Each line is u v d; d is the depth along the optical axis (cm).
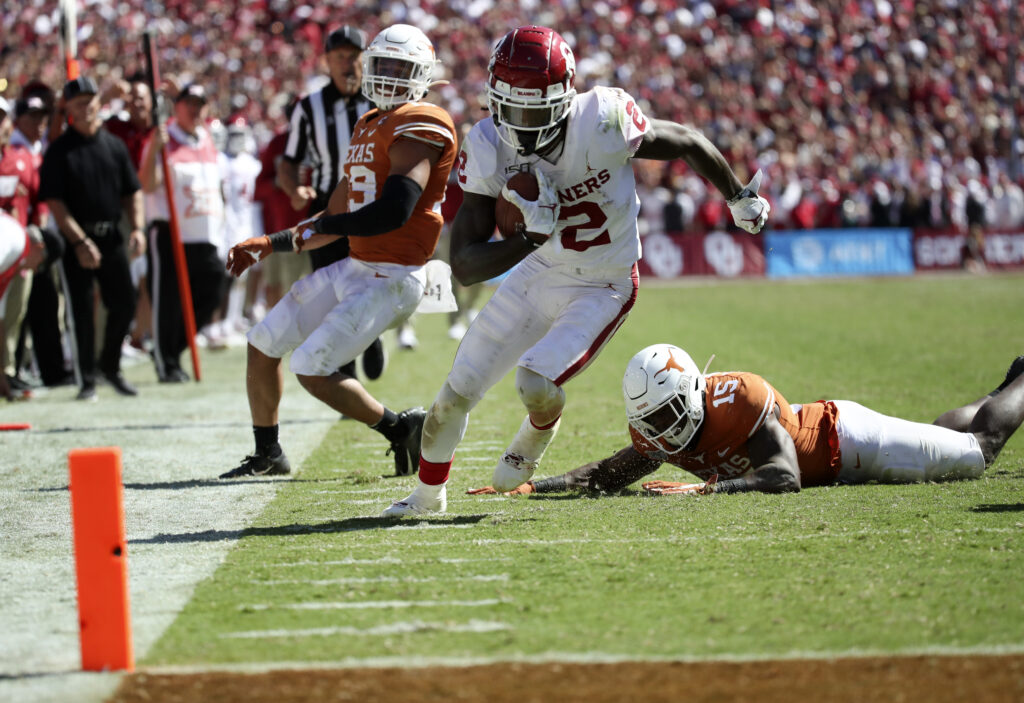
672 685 1073
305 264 4069
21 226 2883
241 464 2119
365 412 1969
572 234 1630
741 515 1648
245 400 3216
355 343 1878
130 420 2881
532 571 1422
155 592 1392
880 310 5800
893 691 1049
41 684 1112
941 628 1192
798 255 8600
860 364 3734
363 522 1722
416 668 1129
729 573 1385
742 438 1803
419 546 1560
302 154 2619
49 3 9688
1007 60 10900
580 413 2883
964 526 1567
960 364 3688
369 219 1714
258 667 1141
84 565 1141
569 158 1571
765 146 9531
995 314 5466
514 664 1132
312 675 1118
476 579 1400
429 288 1945
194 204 3572
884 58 10675
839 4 10919
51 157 3106
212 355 4541
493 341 1686
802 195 8888
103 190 3164
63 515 1855
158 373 3628
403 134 1770
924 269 8794
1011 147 9706
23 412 3036
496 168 1579
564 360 1609
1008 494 1772
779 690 1057
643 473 1911
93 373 3288
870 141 9688
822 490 1825
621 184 1619
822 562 1417
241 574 1457
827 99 10212
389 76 1792
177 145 3566
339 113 2570
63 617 1323
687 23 10488
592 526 1628
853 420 1872
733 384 1808
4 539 1694
